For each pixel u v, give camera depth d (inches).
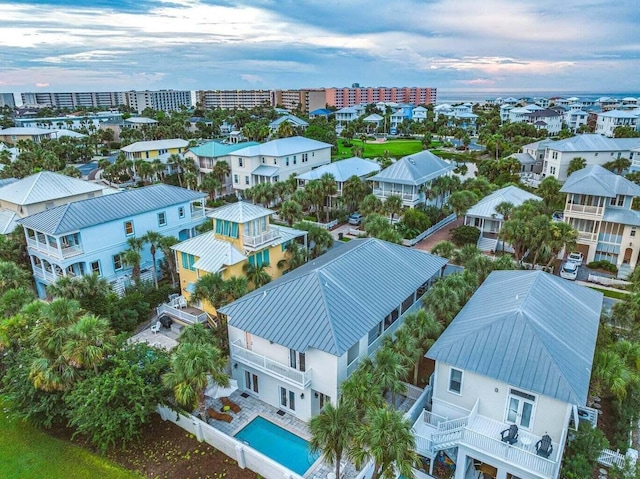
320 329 889.5
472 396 800.9
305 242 1563.7
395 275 1139.3
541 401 726.5
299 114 7244.1
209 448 870.4
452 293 1012.5
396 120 6535.4
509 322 818.8
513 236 1494.8
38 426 930.1
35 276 1555.1
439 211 2333.9
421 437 799.1
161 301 1453.0
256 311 978.1
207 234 1429.6
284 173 2755.9
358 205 2314.2
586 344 815.7
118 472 823.1
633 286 1240.2
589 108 7416.3
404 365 855.1
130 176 3356.3
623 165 2618.1
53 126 6028.5
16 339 998.4
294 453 871.1
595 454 776.3
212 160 2945.4
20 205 1752.0
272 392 995.3
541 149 3129.9
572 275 1590.8
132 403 845.2
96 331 856.3
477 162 3678.6
